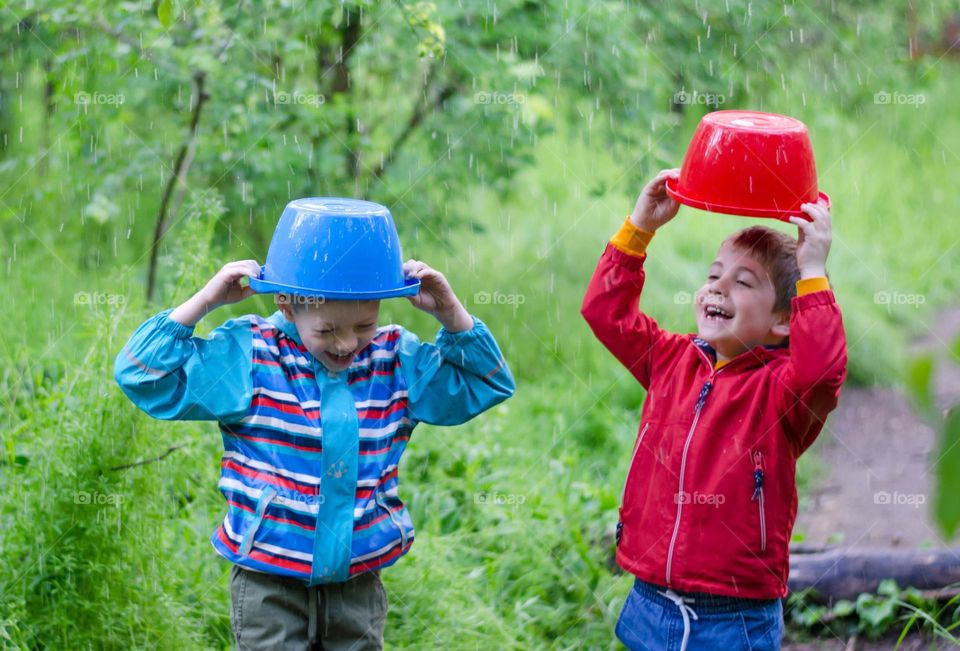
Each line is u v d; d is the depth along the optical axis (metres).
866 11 7.86
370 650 3.00
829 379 2.92
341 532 2.81
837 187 9.72
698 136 3.10
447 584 3.94
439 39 5.56
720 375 3.15
